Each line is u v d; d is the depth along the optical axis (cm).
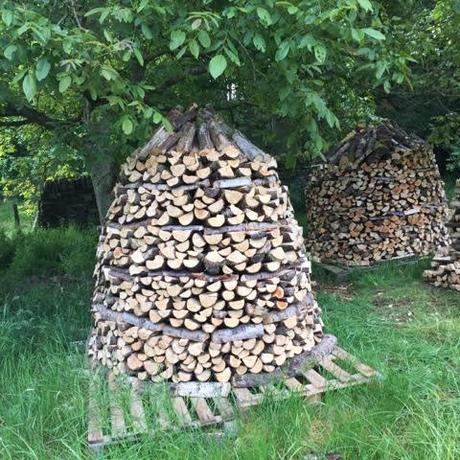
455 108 1158
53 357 431
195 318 378
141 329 388
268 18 330
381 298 637
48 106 641
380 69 397
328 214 795
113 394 366
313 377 387
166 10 359
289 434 329
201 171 380
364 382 379
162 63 540
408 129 1256
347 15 359
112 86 355
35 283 720
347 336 484
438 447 298
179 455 309
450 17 598
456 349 454
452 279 648
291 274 400
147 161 393
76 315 540
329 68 497
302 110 431
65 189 1165
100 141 483
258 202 389
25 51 324
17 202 1309
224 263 379
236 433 334
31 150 834
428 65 694
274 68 418
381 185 767
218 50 355
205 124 414
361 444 315
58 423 353
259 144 707
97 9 337
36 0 373
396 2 579
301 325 407
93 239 876
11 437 335
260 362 386
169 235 381
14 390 386
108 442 322
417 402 355
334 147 803
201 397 372
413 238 791
